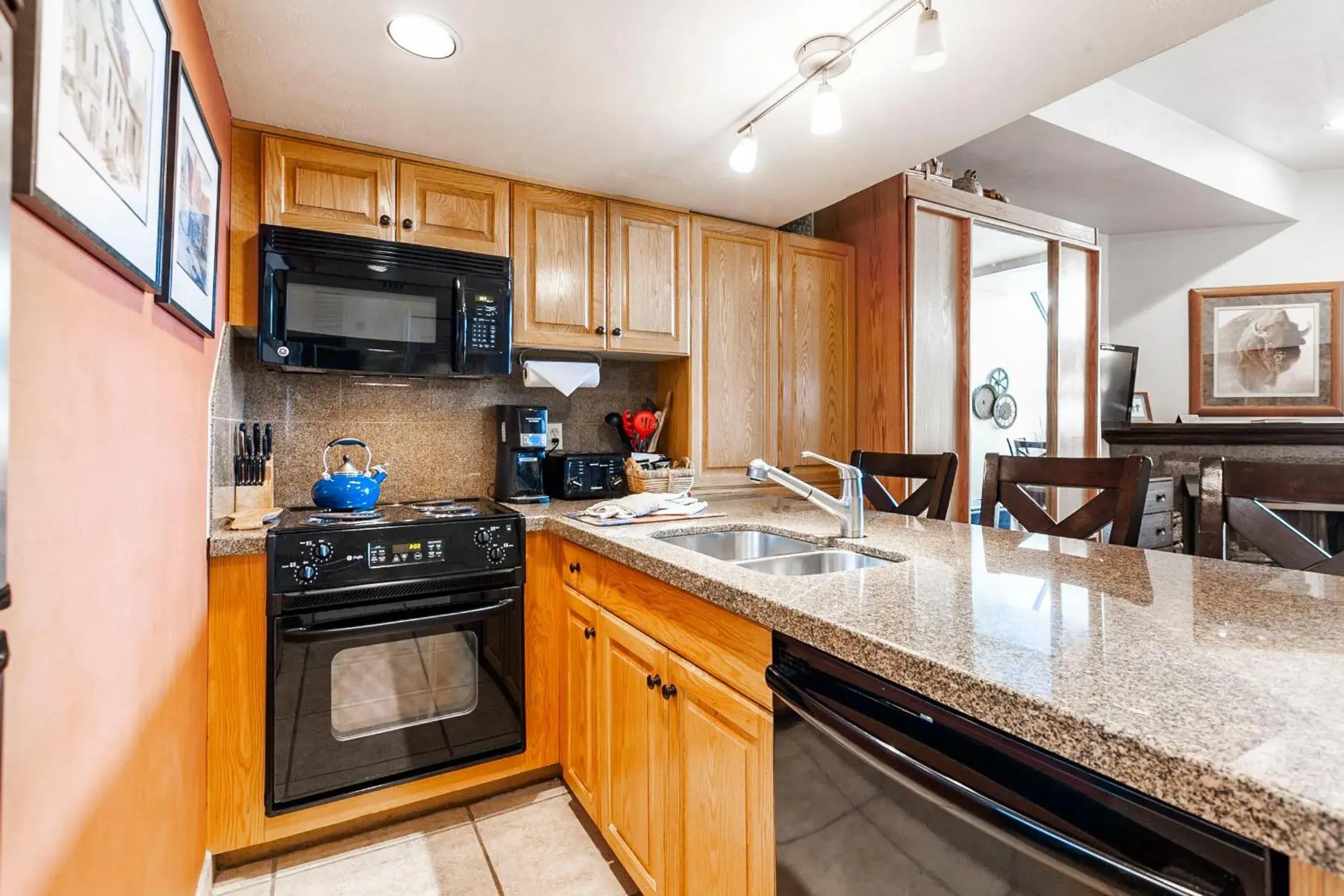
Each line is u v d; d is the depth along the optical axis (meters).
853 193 2.44
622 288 2.42
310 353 1.87
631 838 1.50
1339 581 1.09
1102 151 3.20
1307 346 3.99
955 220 2.91
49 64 0.62
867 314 2.90
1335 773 0.47
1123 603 0.95
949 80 1.68
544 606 2.04
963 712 0.68
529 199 2.26
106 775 0.86
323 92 1.72
